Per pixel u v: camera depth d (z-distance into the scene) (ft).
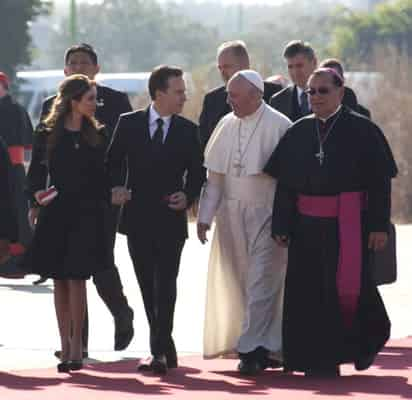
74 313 90.79
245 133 91.30
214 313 92.94
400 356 97.76
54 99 97.60
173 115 90.79
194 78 274.77
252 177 90.99
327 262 87.71
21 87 437.58
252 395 80.43
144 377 87.86
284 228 88.63
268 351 89.66
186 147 90.43
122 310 100.27
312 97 87.76
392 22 584.81
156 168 90.02
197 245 183.62
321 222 87.76
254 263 90.68
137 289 136.98
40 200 90.79
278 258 90.94
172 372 90.12
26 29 472.85
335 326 87.76
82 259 90.27
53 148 90.84
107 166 91.30
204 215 92.22
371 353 88.53
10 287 138.21
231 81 90.94
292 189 88.58
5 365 93.76
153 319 91.04
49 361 95.71
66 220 90.94
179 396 80.12
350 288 87.04
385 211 87.66
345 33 588.09
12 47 467.52
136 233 90.48
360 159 87.56
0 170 91.35
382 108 268.82
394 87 272.31
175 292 90.79
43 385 84.64
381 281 102.53
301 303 88.38
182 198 89.92
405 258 167.84
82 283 90.94
